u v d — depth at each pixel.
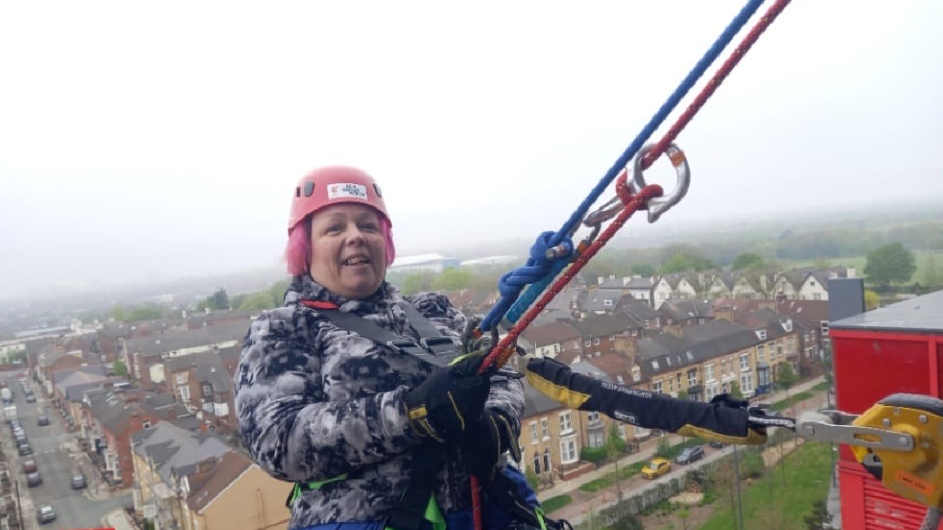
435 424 1.62
